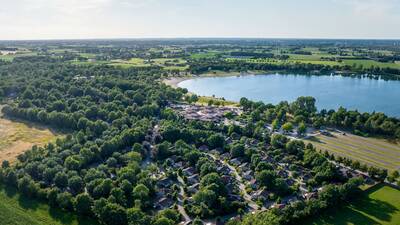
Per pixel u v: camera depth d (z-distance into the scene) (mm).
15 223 160625
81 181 189750
